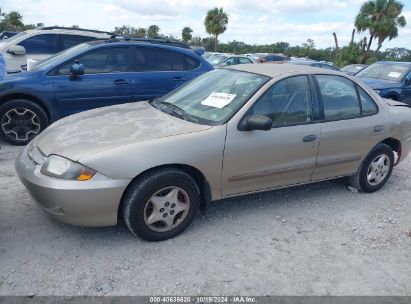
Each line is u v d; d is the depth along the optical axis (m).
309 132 4.00
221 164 3.55
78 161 3.06
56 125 3.87
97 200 3.08
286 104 3.94
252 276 3.08
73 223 3.18
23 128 5.86
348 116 4.36
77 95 6.03
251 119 3.56
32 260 3.08
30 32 8.64
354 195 4.76
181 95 4.34
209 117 3.71
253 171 3.77
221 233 3.67
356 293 2.99
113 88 6.25
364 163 4.65
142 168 3.16
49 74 5.89
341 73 4.48
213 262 3.22
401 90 9.94
